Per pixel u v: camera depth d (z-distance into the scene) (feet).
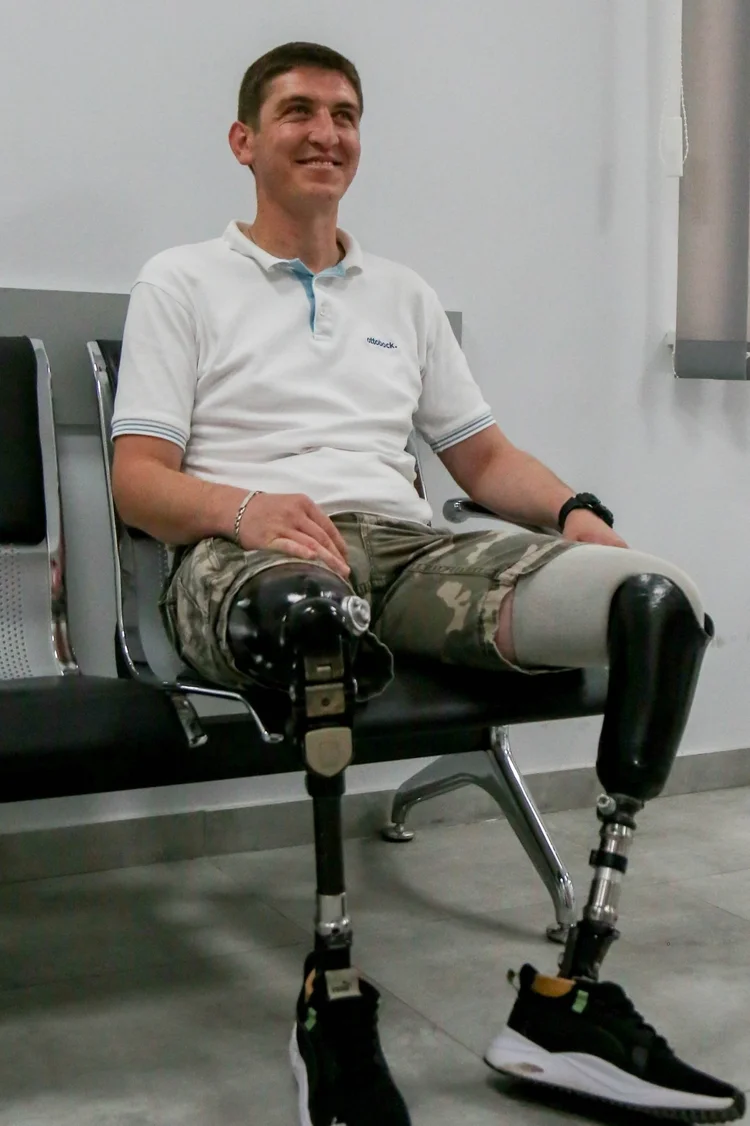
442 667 4.25
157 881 6.00
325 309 4.99
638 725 3.53
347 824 6.70
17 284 5.88
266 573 3.59
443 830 6.89
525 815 5.30
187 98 6.16
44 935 5.25
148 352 4.75
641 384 7.45
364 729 3.80
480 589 4.13
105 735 3.60
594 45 7.12
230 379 4.85
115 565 5.02
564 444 7.27
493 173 6.92
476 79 6.83
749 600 7.92
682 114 7.12
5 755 3.47
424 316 5.36
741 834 6.80
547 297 7.13
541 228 7.07
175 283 4.84
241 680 3.74
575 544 4.04
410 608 4.43
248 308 4.91
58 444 6.00
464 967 4.84
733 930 5.27
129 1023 4.33
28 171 5.85
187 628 4.03
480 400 5.54
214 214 6.28
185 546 4.46
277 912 5.56
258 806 6.51
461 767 5.84
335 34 6.48
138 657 4.81
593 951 3.64
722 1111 3.35
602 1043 3.54
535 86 6.98
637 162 7.29
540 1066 3.66
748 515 7.88
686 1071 3.43
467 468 5.48
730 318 7.18
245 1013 4.42
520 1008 3.77
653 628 3.56
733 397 7.73
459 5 6.75
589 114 7.14
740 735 7.91
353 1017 3.37
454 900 5.70
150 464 4.50
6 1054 4.08
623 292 7.34
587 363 7.28
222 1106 3.72
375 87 6.59
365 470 4.88
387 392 5.08
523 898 5.73
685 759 7.68
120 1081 3.88
